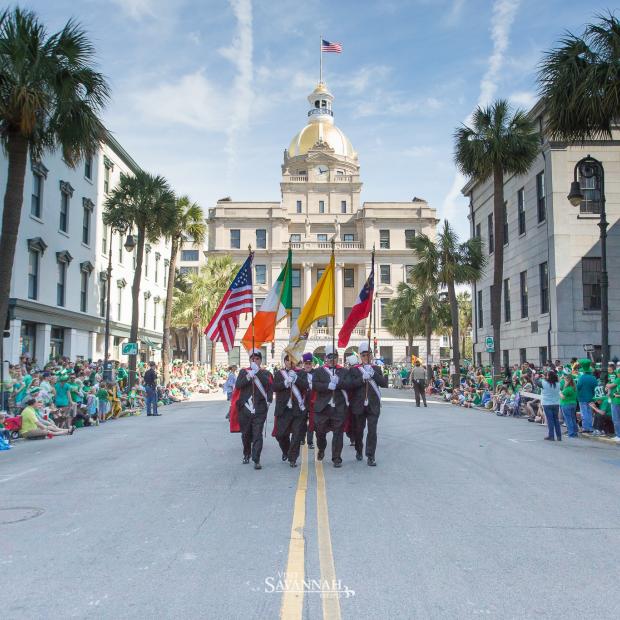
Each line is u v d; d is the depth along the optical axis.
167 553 5.65
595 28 14.22
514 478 9.35
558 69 14.62
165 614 4.30
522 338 31.62
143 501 7.81
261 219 70.88
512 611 4.35
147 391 22.73
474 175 26.55
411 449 12.52
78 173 32.28
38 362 28.11
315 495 8.08
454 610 4.36
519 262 32.09
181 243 34.66
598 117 14.75
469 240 32.44
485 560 5.45
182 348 73.31
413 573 5.11
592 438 14.29
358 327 68.50
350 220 74.00
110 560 5.47
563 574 5.11
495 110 25.66
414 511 7.22
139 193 28.67
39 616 4.29
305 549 5.74
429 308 45.97
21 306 25.72
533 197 30.02
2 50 15.12
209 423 18.94
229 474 9.73
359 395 10.64
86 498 8.02
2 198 24.64
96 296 35.00
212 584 4.86
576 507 7.47
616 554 5.65
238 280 14.01
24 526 6.64
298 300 70.44
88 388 18.80
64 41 16.02
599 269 27.22
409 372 48.06
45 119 16.97
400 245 70.75
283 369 10.70
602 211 16.75
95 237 34.78
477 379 28.30
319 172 76.81
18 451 13.08
